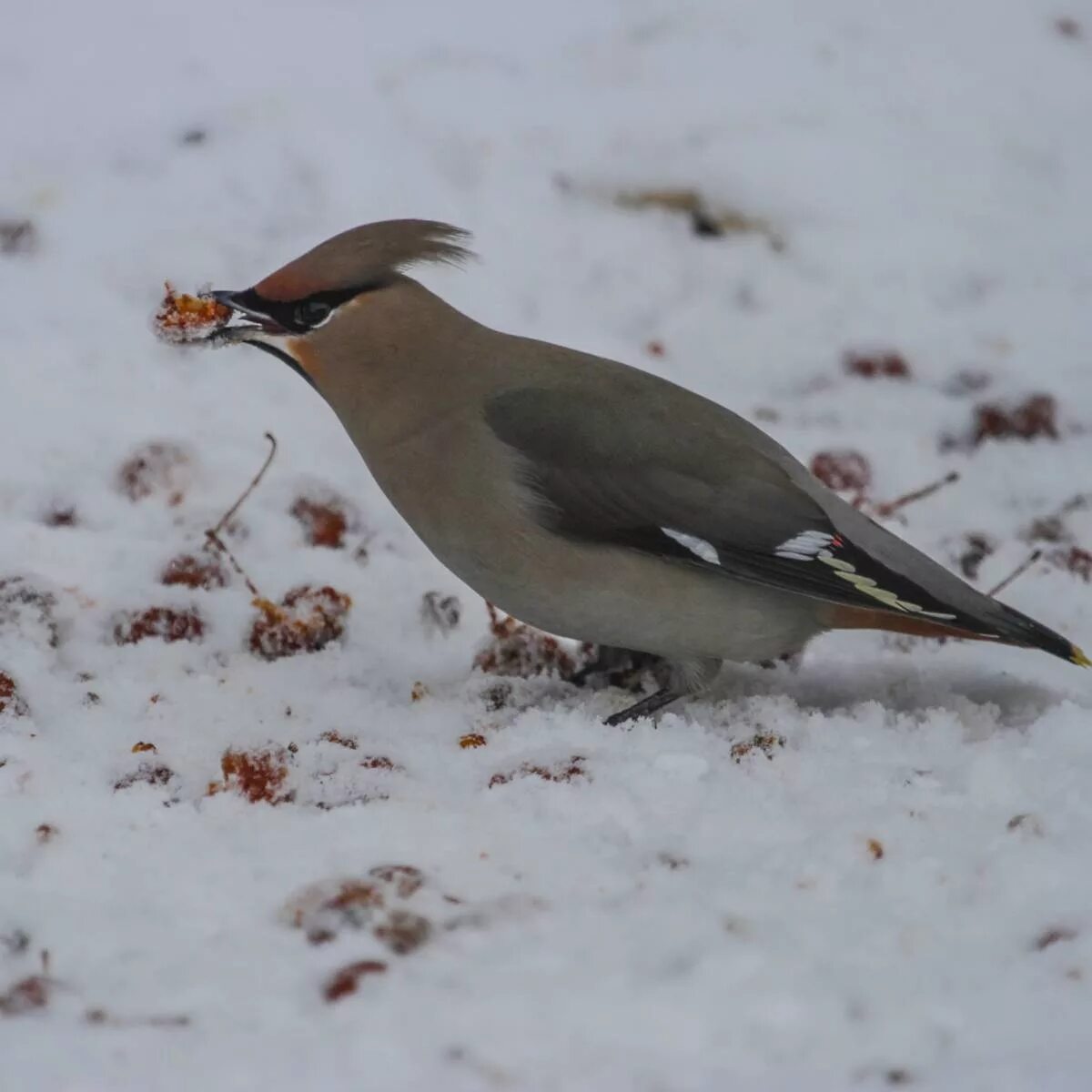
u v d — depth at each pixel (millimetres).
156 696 10359
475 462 10359
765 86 17109
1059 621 12156
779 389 14805
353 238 10641
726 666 11297
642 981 7234
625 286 15523
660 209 16062
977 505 13547
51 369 13977
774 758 9367
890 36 17891
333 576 12211
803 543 10180
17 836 8484
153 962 7414
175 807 8805
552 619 10492
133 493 12852
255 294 10664
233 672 10797
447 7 18016
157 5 17734
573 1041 6922
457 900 7828
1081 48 18172
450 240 10820
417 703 10516
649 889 7938
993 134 17078
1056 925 7641
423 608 11711
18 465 12984
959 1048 6938
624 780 9031
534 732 9789
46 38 17234
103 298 14773
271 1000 7145
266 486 12992
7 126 16266
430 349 10555
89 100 16578
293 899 7699
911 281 15719
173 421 13641
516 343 10734
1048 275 15938
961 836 8375
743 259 15789
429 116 16625
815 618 10461
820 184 16281
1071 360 15117
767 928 7598
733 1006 7109
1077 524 13289
